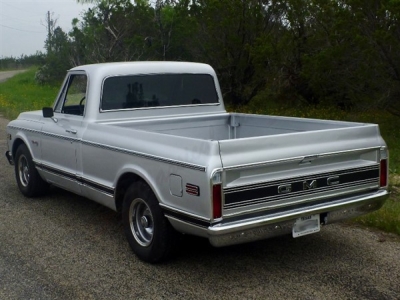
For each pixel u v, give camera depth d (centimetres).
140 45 2009
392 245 551
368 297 434
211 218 419
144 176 489
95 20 2262
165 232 483
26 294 448
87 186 588
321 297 434
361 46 1087
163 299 437
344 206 485
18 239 583
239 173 431
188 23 1672
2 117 1783
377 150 512
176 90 653
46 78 3262
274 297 437
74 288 459
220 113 692
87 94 598
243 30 1557
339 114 1395
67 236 592
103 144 546
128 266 506
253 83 1617
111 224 634
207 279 474
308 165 468
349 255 525
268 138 443
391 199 694
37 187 732
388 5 1016
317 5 1285
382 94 1146
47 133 659
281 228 453
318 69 1212
